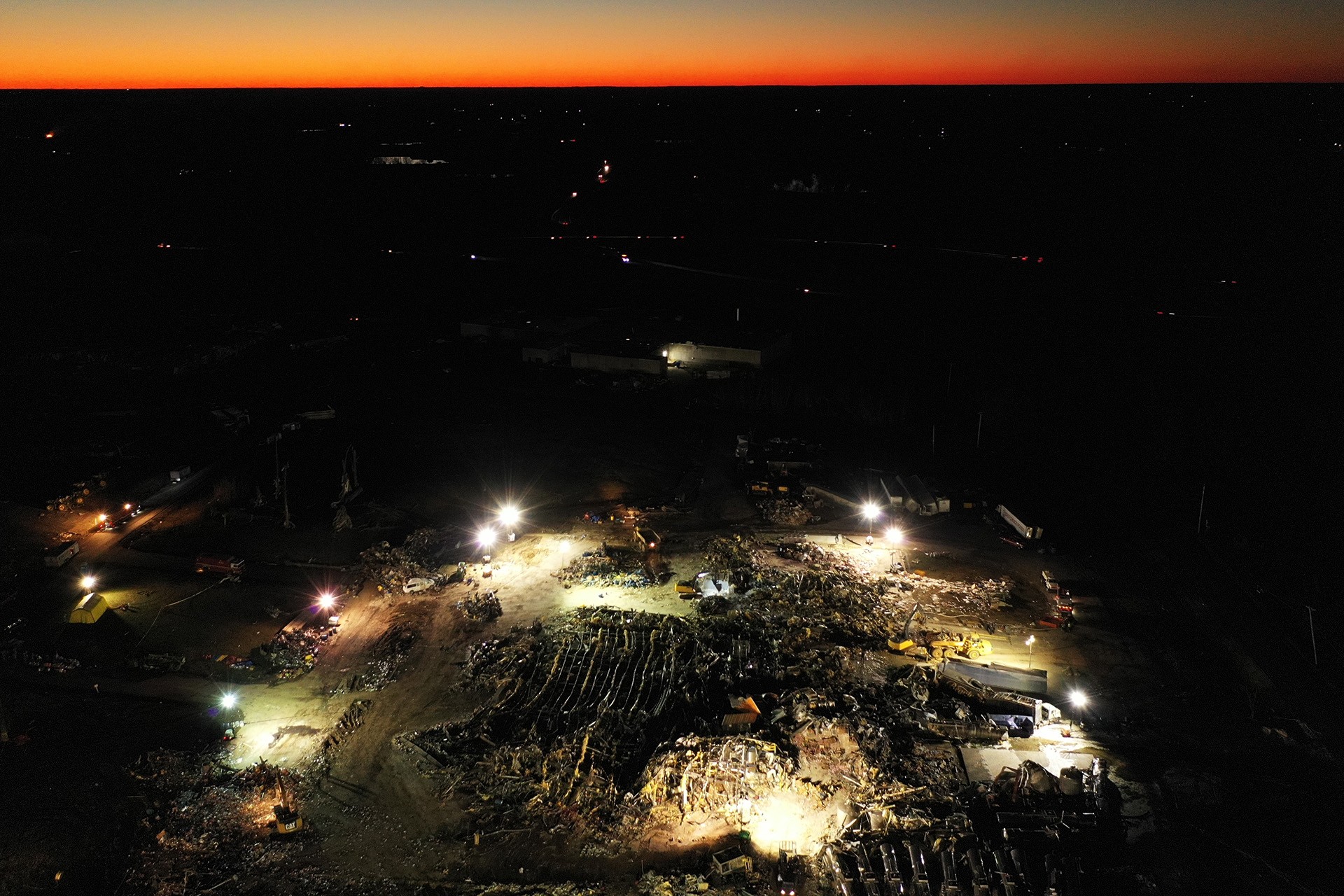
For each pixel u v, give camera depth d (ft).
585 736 122.93
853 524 195.21
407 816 113.19
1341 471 216.54
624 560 177.47
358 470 225.35
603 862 105.40
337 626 156.66
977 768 118.52
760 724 125.29
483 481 219.61
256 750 125.08
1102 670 142.92
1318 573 174.29
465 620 157.79
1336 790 115.96
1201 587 169.48
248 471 223.92
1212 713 132.57
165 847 108.47
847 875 99.86
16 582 169.37
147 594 166.20
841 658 141.69
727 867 101.91
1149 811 111.24
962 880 98.73
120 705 134.10
